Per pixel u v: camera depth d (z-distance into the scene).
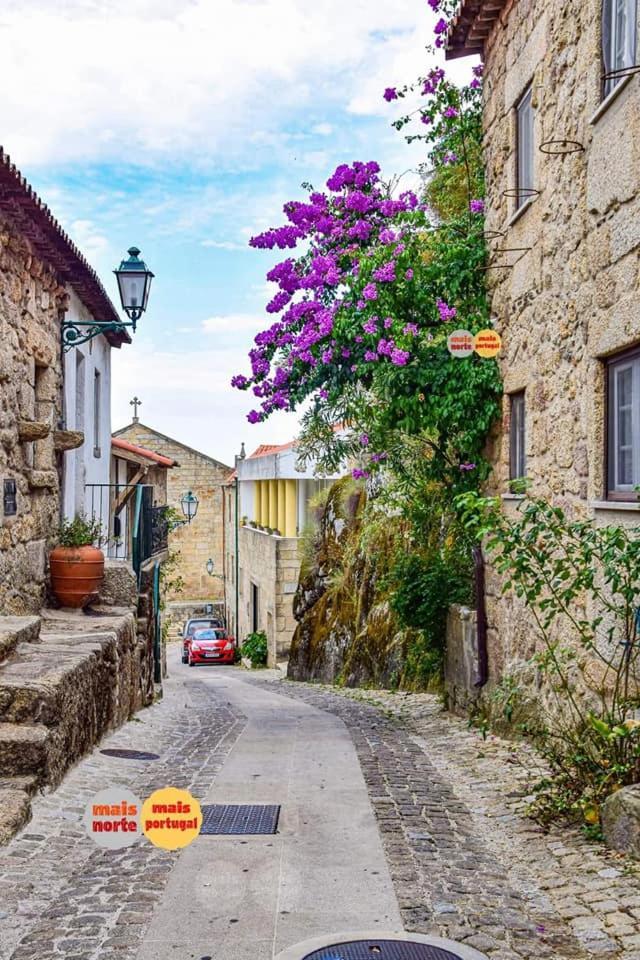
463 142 11.47
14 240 9.56
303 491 28.44
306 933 4.18
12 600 9.88
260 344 13.02
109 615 11.58
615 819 5.25
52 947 4.07
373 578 18.94
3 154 7.65
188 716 12.84
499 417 9.97
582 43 7.12
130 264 11.89
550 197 7.98
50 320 11.57
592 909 4.43
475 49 10.72
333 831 5.84
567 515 7.60
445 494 11.94
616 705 6.11
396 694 15.18
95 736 8.71
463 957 3.90
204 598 44.31
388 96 11.82
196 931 4.22
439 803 6.64
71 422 12.89
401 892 4.68
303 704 14.92
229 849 5.44
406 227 11.05
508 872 5.07
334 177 12.67
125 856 5.32
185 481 43.97
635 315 6.04
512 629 9.34
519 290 9.09
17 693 6.83
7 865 5.12
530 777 7.24
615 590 5.69
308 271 13.01
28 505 10.61
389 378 10.53
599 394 6.88
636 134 6.01
